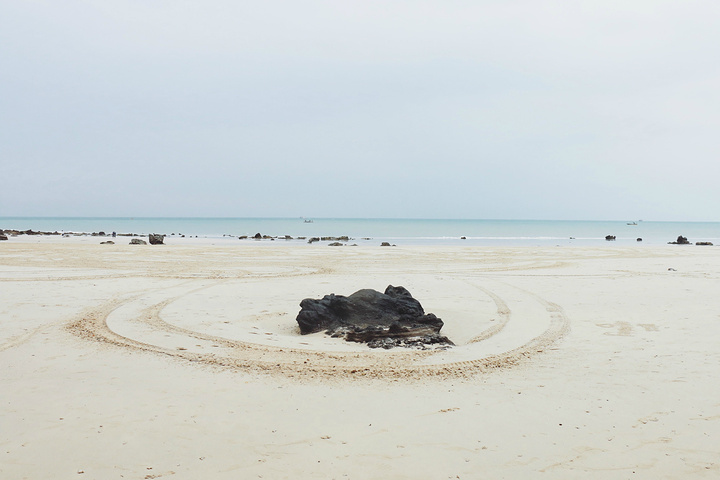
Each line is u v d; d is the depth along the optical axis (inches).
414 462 181.5
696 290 607.5
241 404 236.8
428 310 482.9
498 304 520.7
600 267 917.8
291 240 2165.4
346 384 267.9
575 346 348.8
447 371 292.0
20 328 390.9
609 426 212.5
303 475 171.8
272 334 387.2
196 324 414.9
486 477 171.2
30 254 1126.4
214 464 179.0
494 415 225.1
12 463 178.1
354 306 404.5
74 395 246.5
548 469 176.7
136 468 175.6
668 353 326.3
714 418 219.6
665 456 185.9
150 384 264.2
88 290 593.9
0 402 236.2
